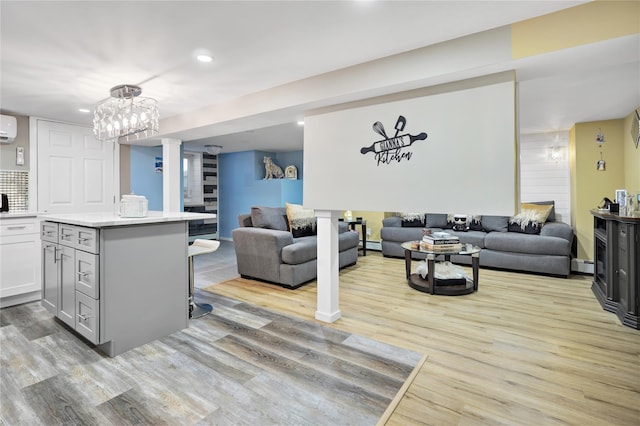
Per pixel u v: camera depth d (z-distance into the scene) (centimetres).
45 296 285
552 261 433
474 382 198
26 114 373
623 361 220
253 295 366
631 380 198
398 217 613
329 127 282
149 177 525
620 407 173
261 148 755
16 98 316
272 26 192
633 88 301
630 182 402
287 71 260
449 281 375
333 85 258
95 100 322
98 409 172
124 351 234
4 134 354
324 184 284
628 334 262
